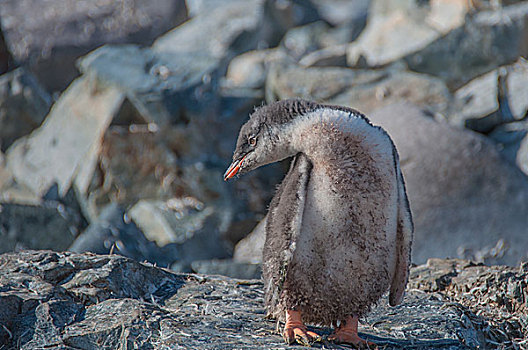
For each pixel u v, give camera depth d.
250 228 20.83
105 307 8.34
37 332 7.85
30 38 35.75
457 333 8.45
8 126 25.31
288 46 37.38
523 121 23.11
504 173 19.06
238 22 38.28
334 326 8.07
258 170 22.61
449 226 17.84
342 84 25.09
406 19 31.22
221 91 25.97
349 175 7.50
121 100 22.09
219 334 7.79
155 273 10.01
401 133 20.08
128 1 39.06
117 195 21.22
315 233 7.59
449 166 19.02
